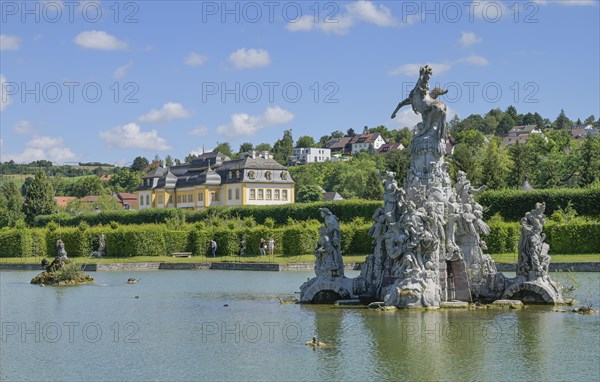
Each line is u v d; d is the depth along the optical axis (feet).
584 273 187.21
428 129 125.29
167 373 80.33
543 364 80.79
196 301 140.77
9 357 90.22
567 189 277.44
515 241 227.81
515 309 117.80
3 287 176.35
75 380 78.33
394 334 98.02
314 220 272.10
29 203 485.97
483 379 74.84
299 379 76.07
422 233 117.50
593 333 97.60
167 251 277.03
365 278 129.39
